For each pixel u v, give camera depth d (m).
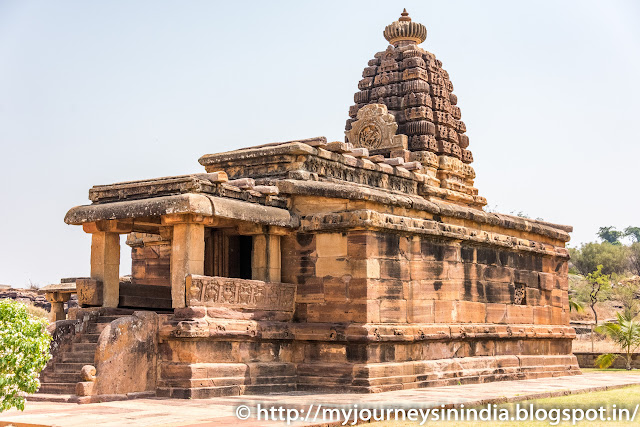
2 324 12.27
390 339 19.53
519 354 25.33
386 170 23.17
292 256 20.53
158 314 17.81
